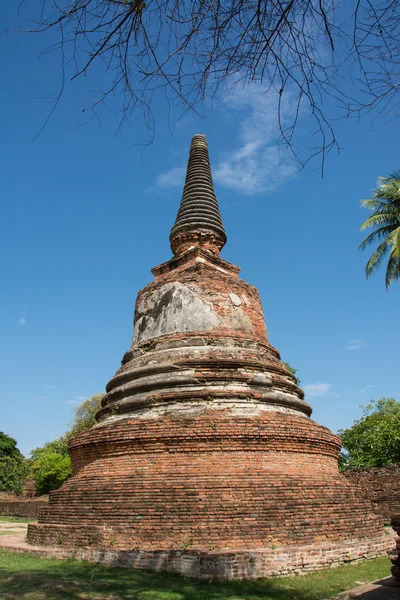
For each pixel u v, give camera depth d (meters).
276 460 13.39
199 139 24.94
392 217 28.86
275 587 9.49
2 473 52.53
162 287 18.67
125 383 16.64
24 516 35.66
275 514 11.81
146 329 18.23
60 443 56.50
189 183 23.33
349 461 39.91
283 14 4.45
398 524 8.47
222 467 12.74
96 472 13.82
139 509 11.98
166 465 12.96
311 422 15.18
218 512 11.58
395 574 8.52
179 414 14.12
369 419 42.31
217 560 10.13
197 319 17.09
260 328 18.42
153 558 10.87
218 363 15.55
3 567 10.95
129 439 13.80
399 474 22.25
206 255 19.88
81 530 12.45
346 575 10.40
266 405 15.06
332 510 12.66
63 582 9.39
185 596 8.70
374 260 29.58
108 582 9.55
